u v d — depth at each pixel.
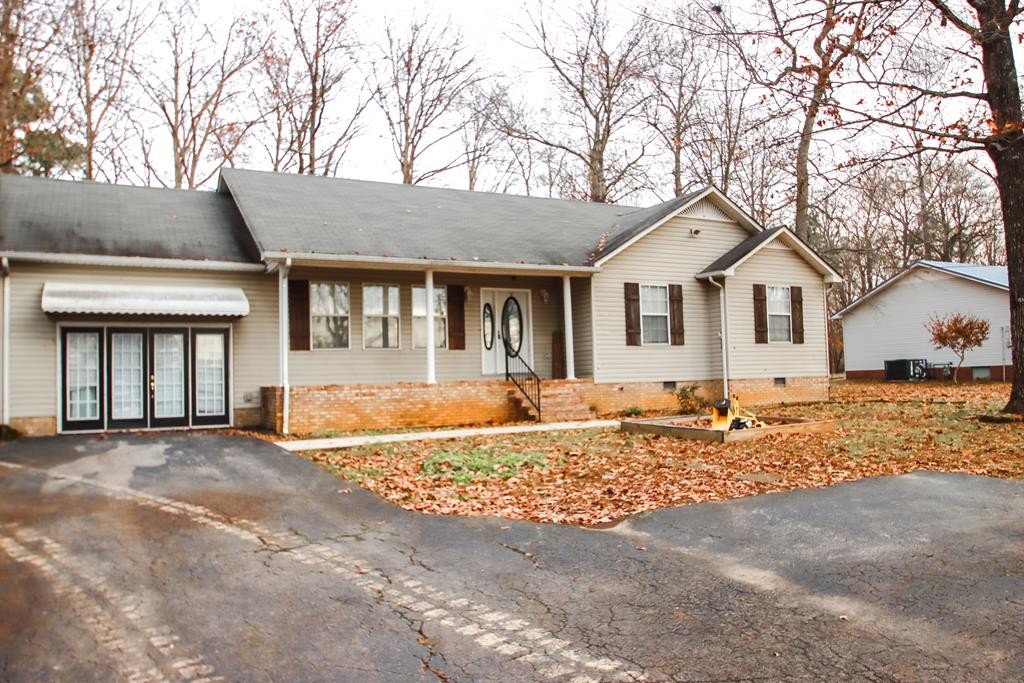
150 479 9.26
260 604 5.24
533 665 4.26
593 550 6.49
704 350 20.05
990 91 12.82
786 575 5.70
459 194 21.30
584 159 34.34
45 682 4.06
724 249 20.62
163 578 5.75
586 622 4.89
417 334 17.53
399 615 5.04
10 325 13.45
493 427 15.23
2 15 20.23
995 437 11.56
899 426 13.52
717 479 9.19
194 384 14.98
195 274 14.90
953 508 7.38
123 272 14.25
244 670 4.21
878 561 5.90
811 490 8.39
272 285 15.77
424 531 7.17
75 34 24.36
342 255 14.59
